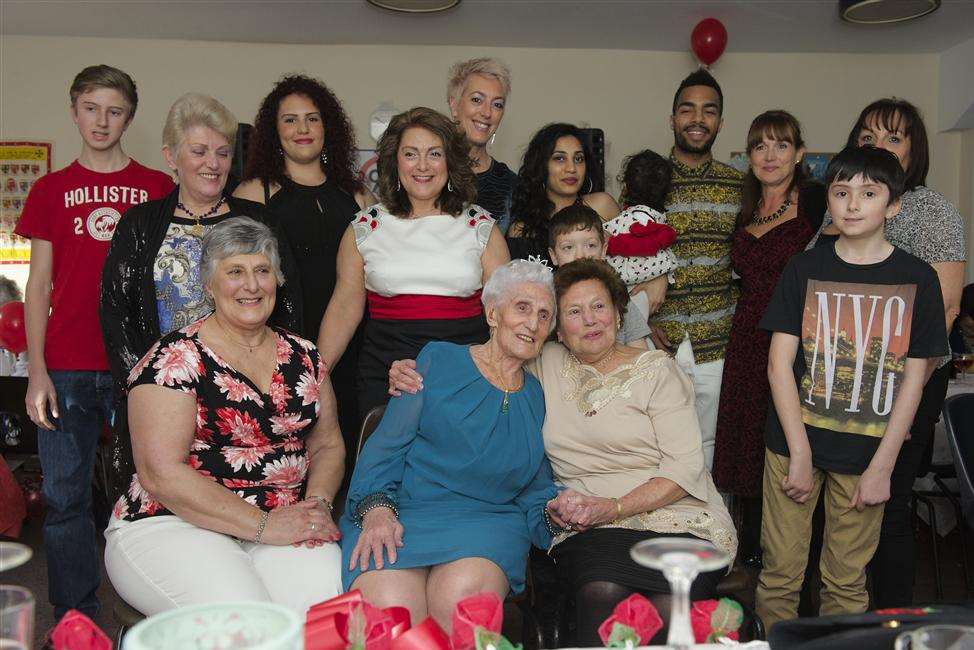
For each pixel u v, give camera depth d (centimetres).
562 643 212
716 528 208
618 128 554
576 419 218
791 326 239
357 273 264
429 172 251
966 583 334
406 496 216
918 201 251
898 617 121
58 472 274
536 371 229
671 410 215
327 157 295
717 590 206
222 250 204
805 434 236
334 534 208
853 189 223
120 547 199
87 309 275
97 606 286
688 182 316
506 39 529
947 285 246
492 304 215
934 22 491
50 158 524
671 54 552
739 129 559
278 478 211
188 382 200
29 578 345
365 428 231
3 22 491
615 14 476
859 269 230
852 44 535
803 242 289
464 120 316
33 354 274
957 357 405
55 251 277
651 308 297
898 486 255
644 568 195
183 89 529
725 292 314
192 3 454
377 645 117
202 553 193
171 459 197
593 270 220
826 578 243
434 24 494
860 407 230
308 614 121
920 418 255
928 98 561
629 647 121
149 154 530
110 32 510
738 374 296
